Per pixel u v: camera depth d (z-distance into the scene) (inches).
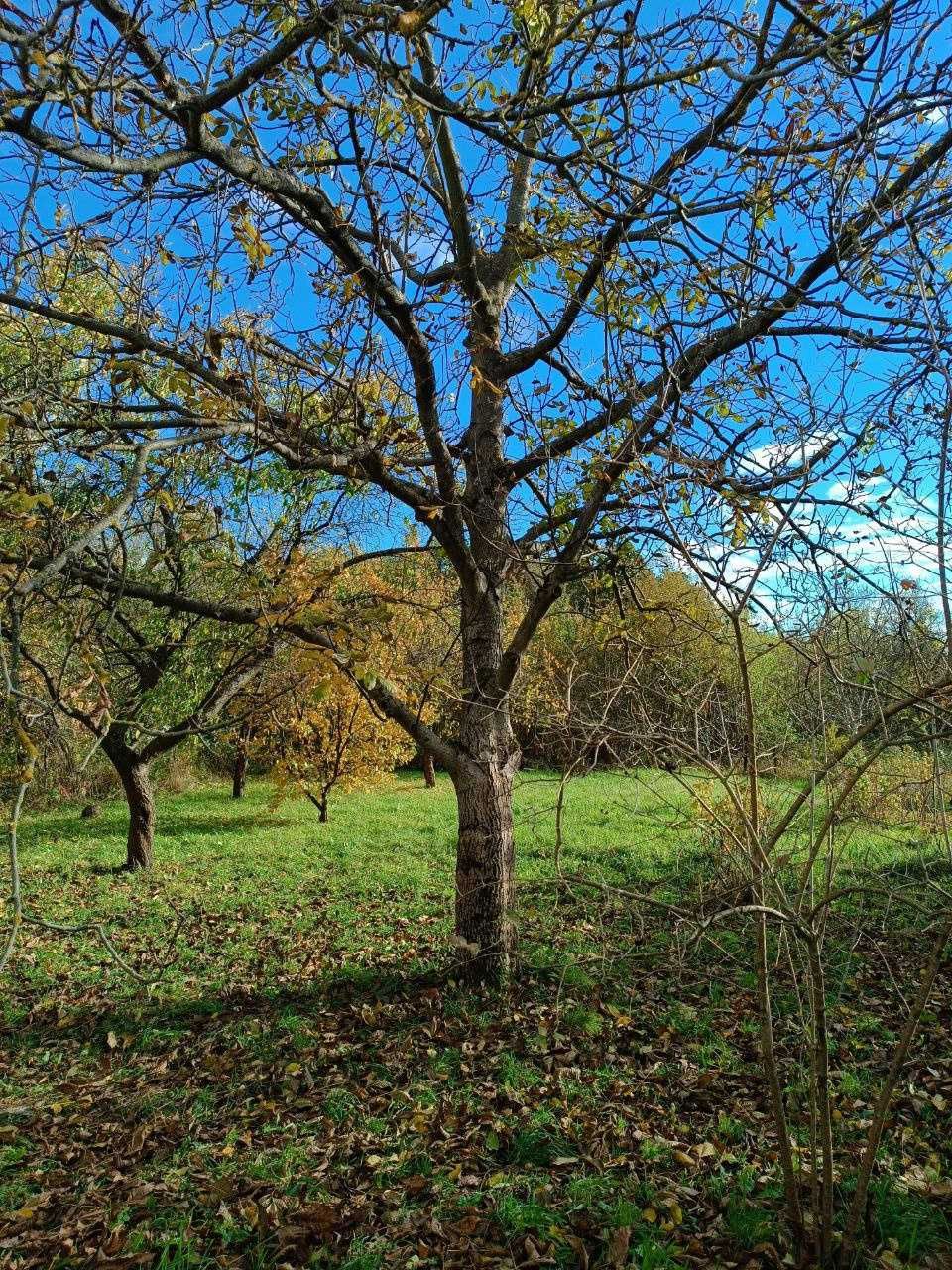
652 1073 197.3
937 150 156.4
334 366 199.3
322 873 469.7
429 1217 148.5
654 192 174.2
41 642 289.0
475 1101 188.7
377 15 146.0
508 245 254.4
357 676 171.2
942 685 98.7
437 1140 174.6
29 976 304.8
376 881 440.1
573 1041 216.1
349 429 212.8
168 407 181.3
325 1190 160.6
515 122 185.6
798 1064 190.1
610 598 284.7
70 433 187.2
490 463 263.7
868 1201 138.9
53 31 124.1
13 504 117.9
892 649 130.4
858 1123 170.1
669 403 159.0
